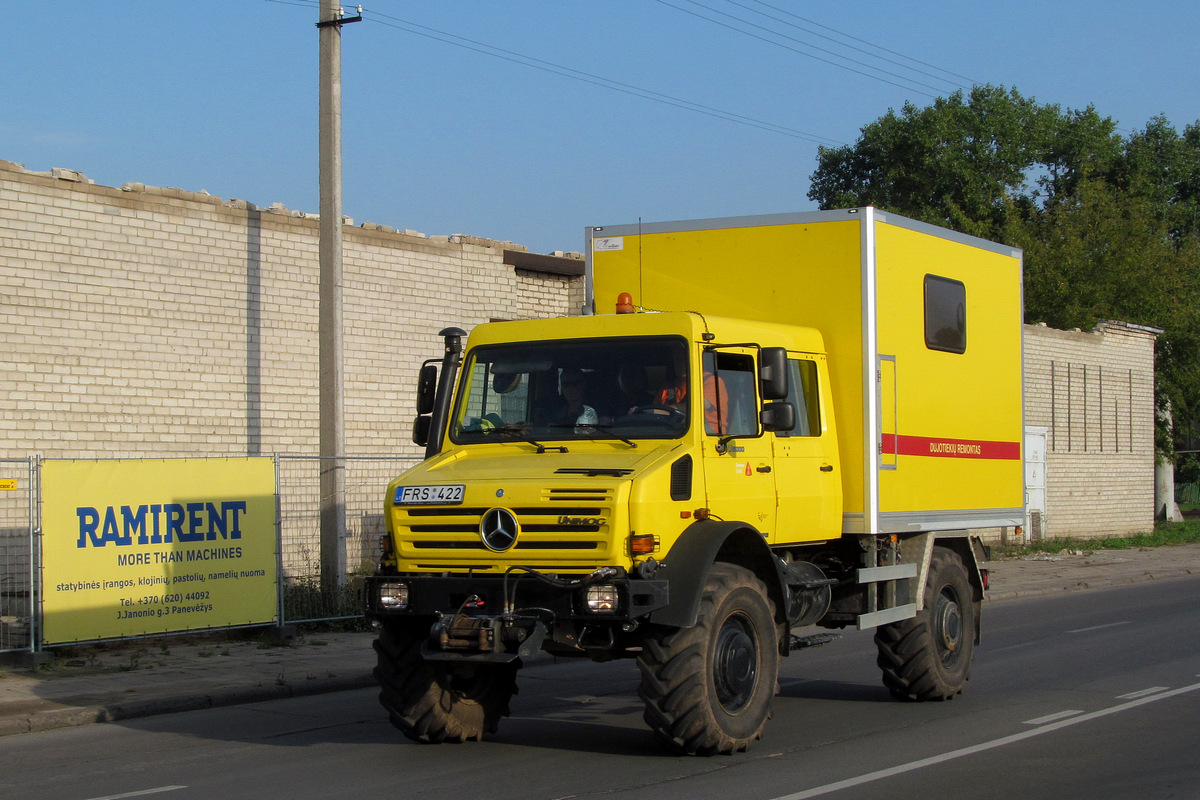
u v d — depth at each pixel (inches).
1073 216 1622.8
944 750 329.1
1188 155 2164.1
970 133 1929.1
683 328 331.6
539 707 414.0
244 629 550.6
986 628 649.0
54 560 466.0
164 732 371.6
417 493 315.9
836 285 385.4
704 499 320.2
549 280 852.0
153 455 618.2
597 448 328.2
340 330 590.2
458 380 359.3
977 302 450.3
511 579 302.2
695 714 303.4
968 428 442.3
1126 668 490.9
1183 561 1104.2
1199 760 315.6
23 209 569.6
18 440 564.7
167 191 629.0
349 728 376.2
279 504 546.3
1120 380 1392.7
